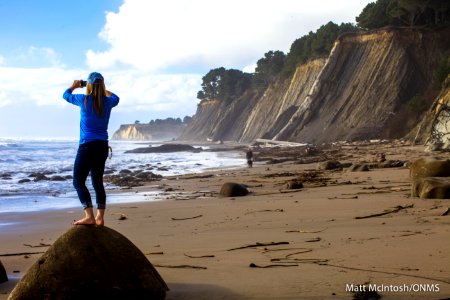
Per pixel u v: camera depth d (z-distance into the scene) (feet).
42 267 16.57
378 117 254.68
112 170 115.65
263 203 48.65
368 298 15.74
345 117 270.46
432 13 281.33
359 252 23.12
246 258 23.45
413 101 225.56
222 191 59.00
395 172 78.07
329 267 20.42
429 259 20.83
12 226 40.91
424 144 161.89
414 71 262.26
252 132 413.59
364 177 72.95
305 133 287.07
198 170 118.52
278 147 249.14
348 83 285.64
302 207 43.75
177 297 17.20
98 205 18.26
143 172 106.63
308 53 367.25
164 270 21.47
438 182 44.04
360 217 35.14
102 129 18.43
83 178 18.30
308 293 16.69
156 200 58.44
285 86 403.34
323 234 29.35
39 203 59.16
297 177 81.25
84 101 18.24
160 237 32.37
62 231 38.01
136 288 16.72
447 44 264.72
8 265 25.21
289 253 24.02
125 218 42.93
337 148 193.16
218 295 17.07
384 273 18.83
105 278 16.47
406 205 39.78
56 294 16.06
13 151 234.79
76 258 16.63
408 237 26.25
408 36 272.72
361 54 288.10
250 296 16.72
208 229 34.83
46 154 212.02
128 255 17.30
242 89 538.47
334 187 61.41
